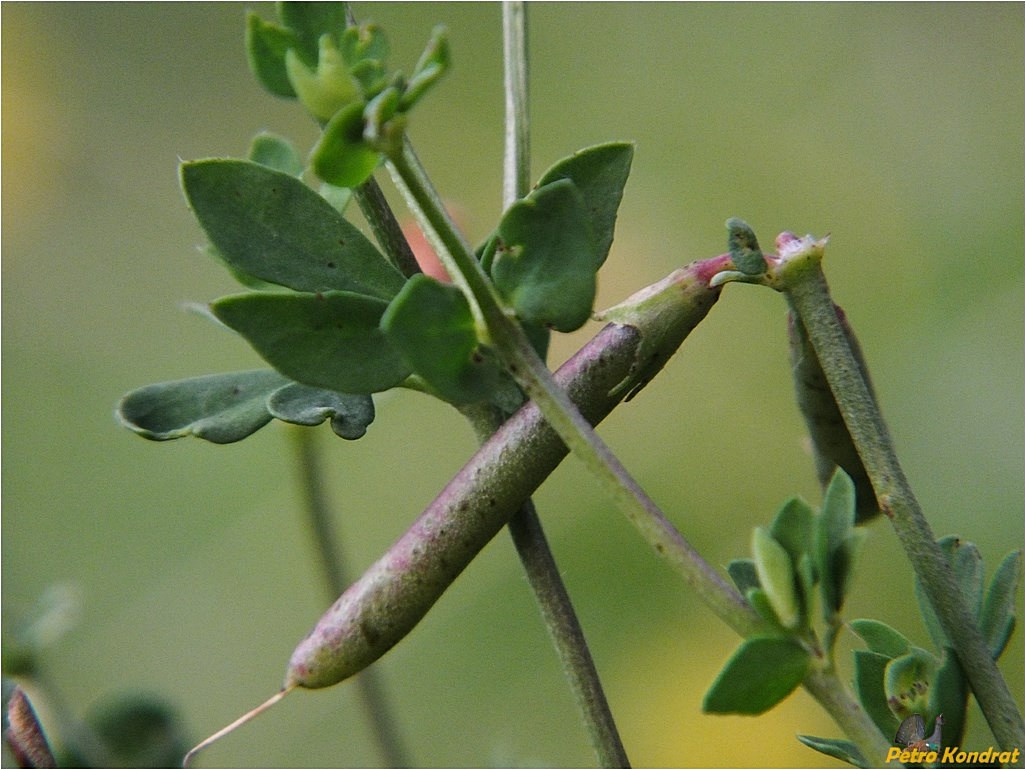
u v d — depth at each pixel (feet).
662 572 0.72
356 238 0.29
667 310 0.30
